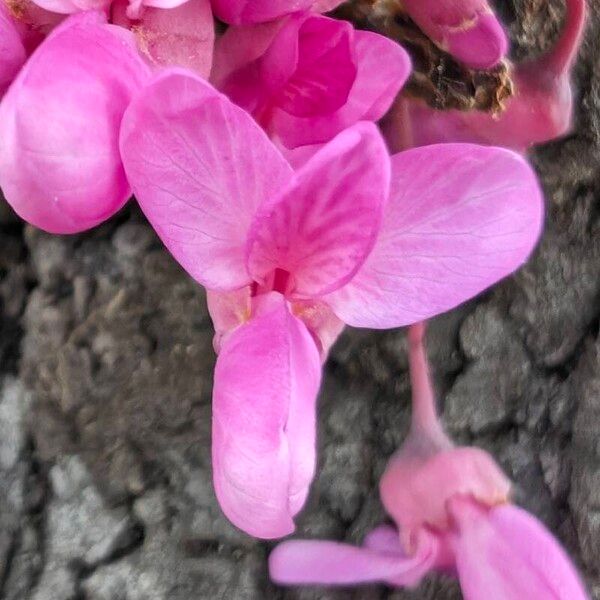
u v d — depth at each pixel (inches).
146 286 2.1
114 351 2.1
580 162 2.1
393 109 1.8
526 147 1.9
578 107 2.1
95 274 2.1
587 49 2.1
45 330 2.1
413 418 1.8
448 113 1.8
